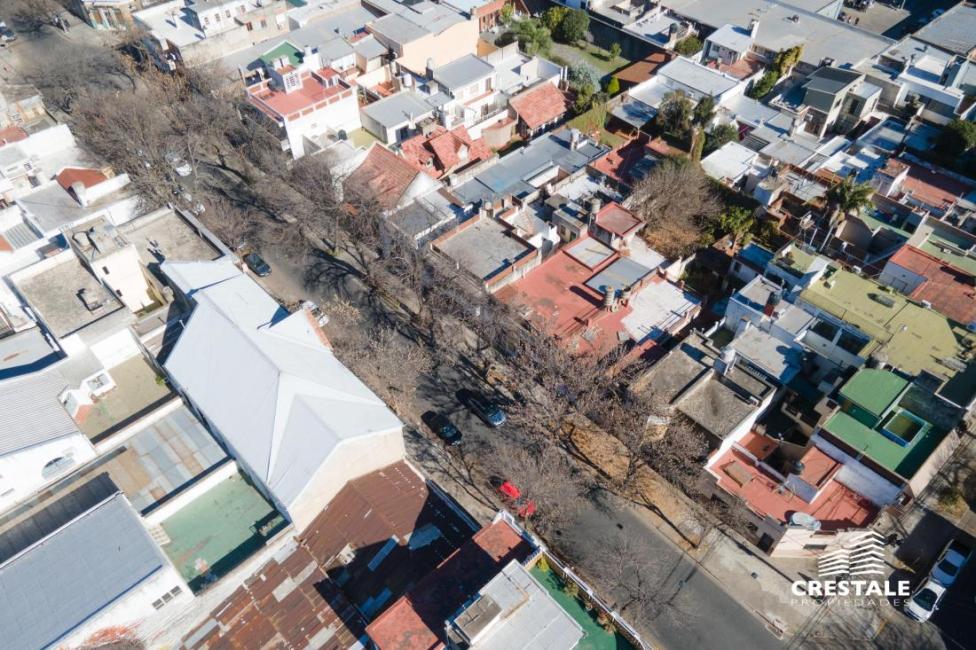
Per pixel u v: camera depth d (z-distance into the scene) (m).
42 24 128.62
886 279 72.31
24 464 50.62
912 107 94.19
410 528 51.56
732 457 59.72
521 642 41.22
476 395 68.69
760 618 54.22
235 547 50.62
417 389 69.50
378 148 83.69
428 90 97.19
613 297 68.50
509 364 69.69
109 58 114.44
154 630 46.72
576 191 84.69
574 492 59.22
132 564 45.06
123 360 62.22
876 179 82.62
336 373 58.22
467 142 91.31
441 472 63.00
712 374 62.06
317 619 47.97
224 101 93.31
